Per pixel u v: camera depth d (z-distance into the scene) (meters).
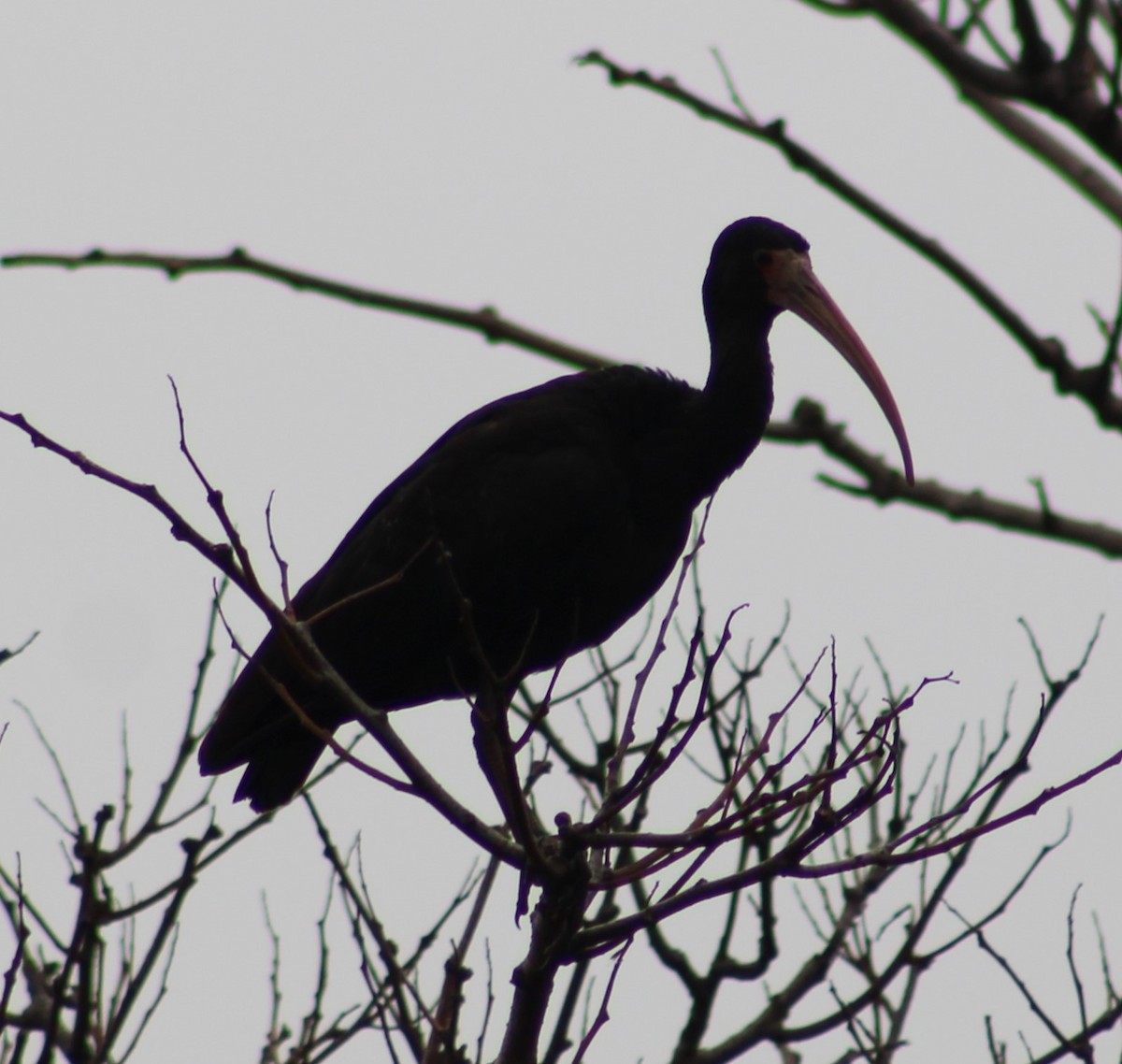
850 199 12.88
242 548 7.96
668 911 8.43
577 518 12.14
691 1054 10.70
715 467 12.55
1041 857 10.15
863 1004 10.32
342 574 12.63
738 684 10.41
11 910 8.98
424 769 8.41
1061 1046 9.59
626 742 8.98
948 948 10.34
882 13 11.92
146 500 7.92
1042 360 12.91
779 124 12.60
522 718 10.90
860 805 8.02
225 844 9.26
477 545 12.19
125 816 9.29
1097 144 11.62
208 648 9.62
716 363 12.80
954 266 12.80
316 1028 9.23
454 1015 8.79
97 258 12.46
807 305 12.84
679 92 12.55
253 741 12.13
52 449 7.82
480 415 12.77
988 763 10.48
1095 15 12.14
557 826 8.41
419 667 12.60
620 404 12.50
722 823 8.19
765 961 10.68
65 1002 8.94
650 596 12.75
